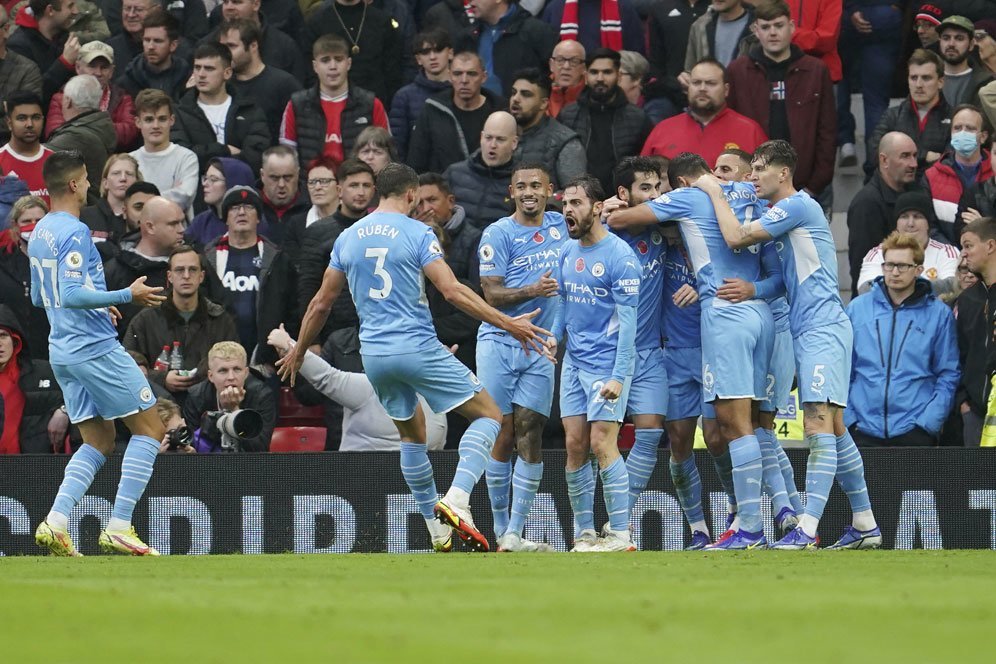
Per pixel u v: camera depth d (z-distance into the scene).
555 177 40.59
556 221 32.34
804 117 42.53
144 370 35.25
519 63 46.69
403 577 21.12
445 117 42.75
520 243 31.98
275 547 33.69
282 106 44.91
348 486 33.78
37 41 46.84
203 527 33.69
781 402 31.55
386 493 33.75
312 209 40.38
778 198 29.58
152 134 41.88
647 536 33.84
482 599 17.19
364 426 35.25
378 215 28.05
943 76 43.56
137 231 38.19
